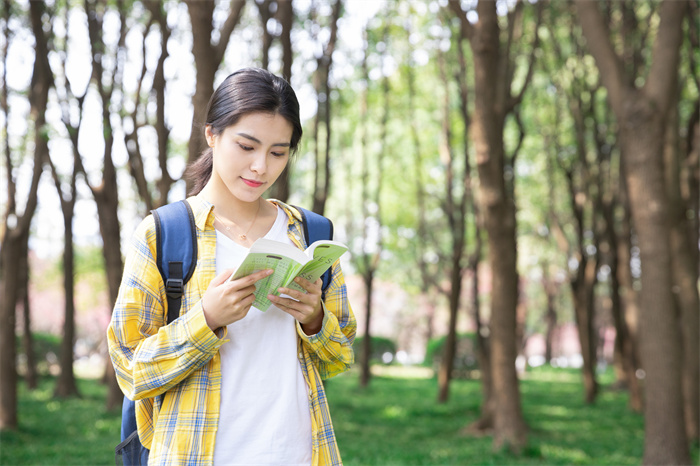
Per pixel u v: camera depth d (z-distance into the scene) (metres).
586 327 16.34
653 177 7.52
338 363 2.07
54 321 31.00
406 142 20.45
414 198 21.97
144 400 1.92
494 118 9.43
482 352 12.47
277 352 1.93
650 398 7.62
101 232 12.31
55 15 11.26
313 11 12.11
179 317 1.83
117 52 11.64
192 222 1.93
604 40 7.73
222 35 7.32
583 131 14.47
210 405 1.84
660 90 7.46
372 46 15.34
